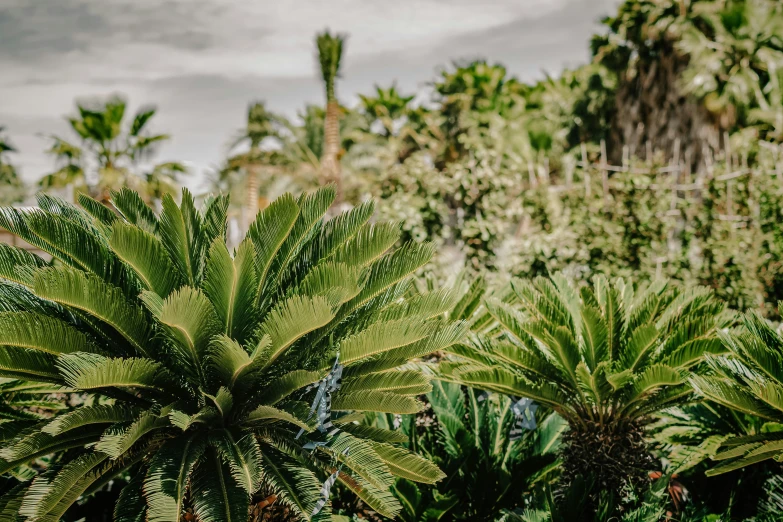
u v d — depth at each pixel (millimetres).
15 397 4691
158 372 3385
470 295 5598
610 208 8430
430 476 3596
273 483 3311
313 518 3320
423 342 3709
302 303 3254
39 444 3117
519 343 5066
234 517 3121
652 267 8070
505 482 4621
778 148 8812
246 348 3637
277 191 21484
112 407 3238
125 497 3305
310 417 3434
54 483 3021
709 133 14805
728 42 14039
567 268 8422
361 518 4492
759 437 3705
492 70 25797
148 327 3523
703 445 4770
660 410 4805
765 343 4047
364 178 21938
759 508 4285
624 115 17734
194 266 3918
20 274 3201
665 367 3926
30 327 3137
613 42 17828
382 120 27219
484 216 8641
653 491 4125
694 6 14617
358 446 3352
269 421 3643
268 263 3699
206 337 3393
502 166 9141
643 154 17000
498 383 4500
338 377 3529
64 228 3424
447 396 5305
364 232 3781
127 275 3742
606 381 4293
